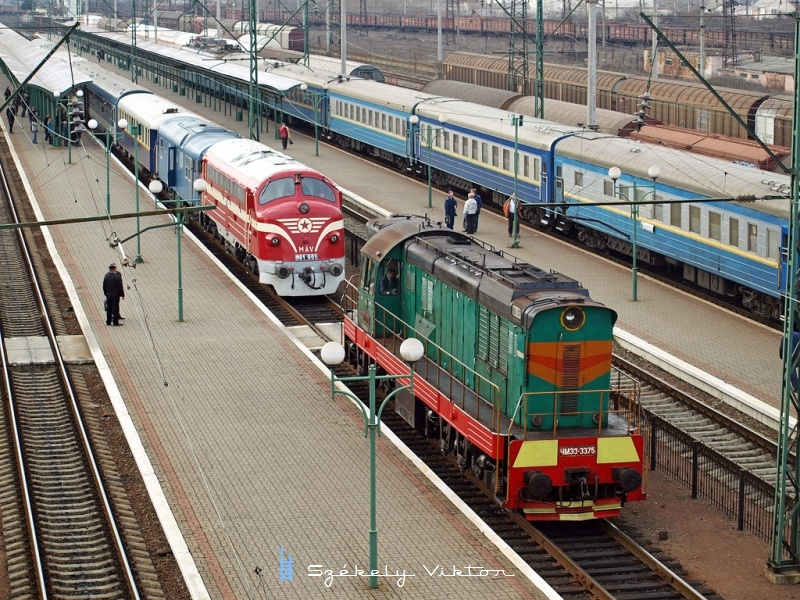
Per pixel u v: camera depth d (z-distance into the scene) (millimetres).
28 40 99062
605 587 17297
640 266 38188
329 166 56844
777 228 30156
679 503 20812
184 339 29391
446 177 51938
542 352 19453
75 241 40250
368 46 113562
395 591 16500
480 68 73250
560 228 42094
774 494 19281
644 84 56375
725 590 17375
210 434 22750
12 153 58781
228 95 74688
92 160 57344
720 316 31922
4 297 35156
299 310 33719
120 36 108375
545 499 19219
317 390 25641
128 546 18516
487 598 16328
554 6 134750
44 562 18156
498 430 19469
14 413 24766
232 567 17172
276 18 130125
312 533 18406
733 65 70125
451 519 19109
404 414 24234
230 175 37188
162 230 42594
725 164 34562
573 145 41094
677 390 25922
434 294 23906
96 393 26422
